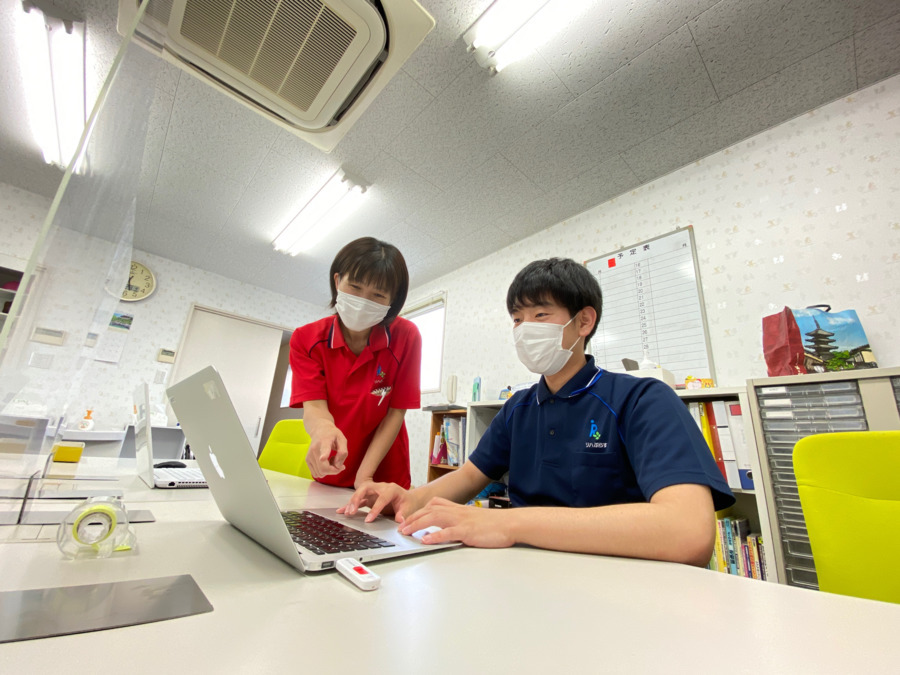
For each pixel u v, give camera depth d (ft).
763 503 4.19
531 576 1.37
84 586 1.09
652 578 1.38
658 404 2.42
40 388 1.95
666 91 5.87
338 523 2.06
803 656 0.85
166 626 0.88
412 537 1.87
